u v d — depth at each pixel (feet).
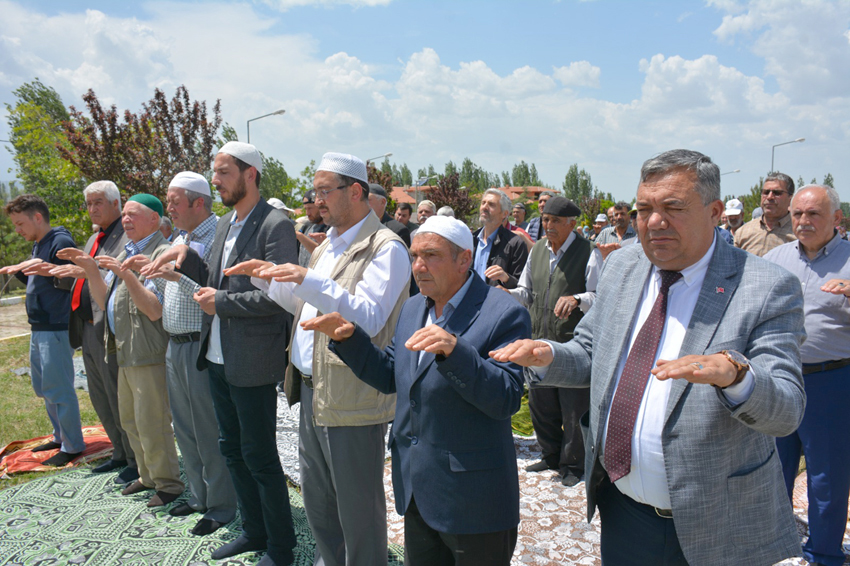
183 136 50.21
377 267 8.75
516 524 6.93
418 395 6.88
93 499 13.58
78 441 16.38
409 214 25.77
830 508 10.34
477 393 6.02
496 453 6.72
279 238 10.21
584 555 10.85
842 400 10.23
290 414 19.70
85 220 52.19
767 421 4.67
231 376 9.93
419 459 6.85
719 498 5.18
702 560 5.19
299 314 9.56
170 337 12.18
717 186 5.38
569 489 13.67
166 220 20.77
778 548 5.41
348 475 8.71
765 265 5.38
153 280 12.82
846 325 10.17
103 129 46.57
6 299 56.24
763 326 5.15
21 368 26.18
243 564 10.75
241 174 10.48
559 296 14.48
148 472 13.73
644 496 5.74
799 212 10.44
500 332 6.80
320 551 9.85
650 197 5.40
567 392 13.75
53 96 90.63
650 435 5.57
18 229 15.92
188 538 11.72
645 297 6.06
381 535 9.07
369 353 7.45
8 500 13.52
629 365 5.80
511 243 18.06
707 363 4.48
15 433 18.53
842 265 10.23
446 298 7.26
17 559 11.04
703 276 5.58
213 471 12.07
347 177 9.19
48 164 58.29
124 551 11.26
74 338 15.02
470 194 115.55
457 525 6.57
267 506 10.43
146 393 12.87
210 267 11.16
